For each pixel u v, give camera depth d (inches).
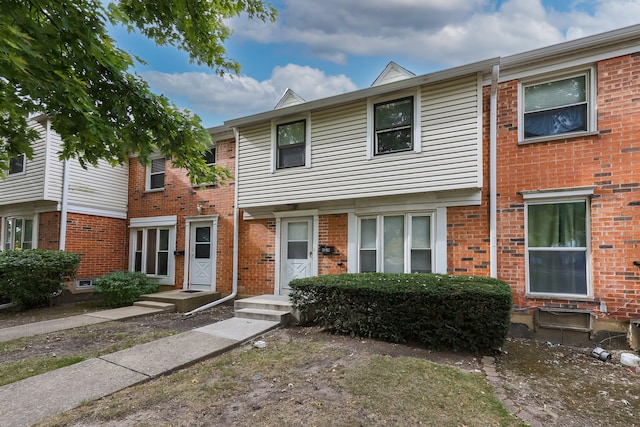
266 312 259.9
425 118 258.7
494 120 248.7
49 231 398.9
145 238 445.1
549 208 235.8
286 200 316.8
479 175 237.1
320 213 316.5
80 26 143.3
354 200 298.5
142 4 197.2
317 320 240.4
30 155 182.5
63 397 129.1
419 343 203.5
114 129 172.1
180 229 411.2
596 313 215.2
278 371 156.0
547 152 236.1
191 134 220.4
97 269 424.8
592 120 226.2
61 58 149.6
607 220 217.2
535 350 205.6
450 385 140.7
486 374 159.2
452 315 191.6
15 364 166.6
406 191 262.2
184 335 215.2
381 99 278.2
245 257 359.9
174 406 122.0
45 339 219.1
